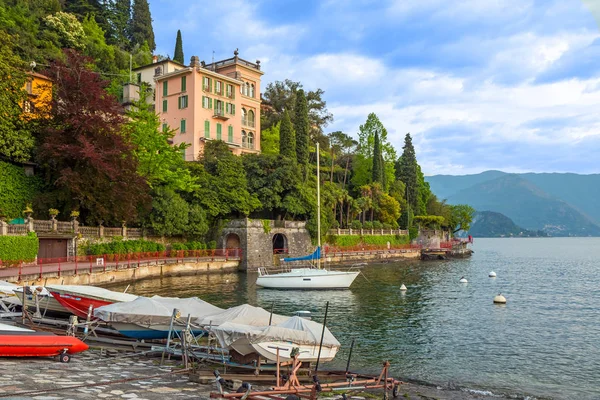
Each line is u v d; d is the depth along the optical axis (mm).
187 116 76625
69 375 12953
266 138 91312
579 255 134625
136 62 93938
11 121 47156
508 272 68812
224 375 13805
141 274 49000
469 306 35719
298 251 70688
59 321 20078
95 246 49219
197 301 18984
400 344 23625
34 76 56219
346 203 91562
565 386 17812
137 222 57656
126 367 15047
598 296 42062
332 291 44281
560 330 27359
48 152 45344
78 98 47375
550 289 47188
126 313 17000
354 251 81312
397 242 101062
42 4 78312
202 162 68688
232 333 14609
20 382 11469
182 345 15734
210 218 64750
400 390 16391
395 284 50469
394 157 114688
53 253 45219
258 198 68812
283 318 17422
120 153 48031
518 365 20438
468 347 23297
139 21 112875
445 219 131750
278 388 12562
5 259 37844
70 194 47875
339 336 25141
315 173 90188
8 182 46469
